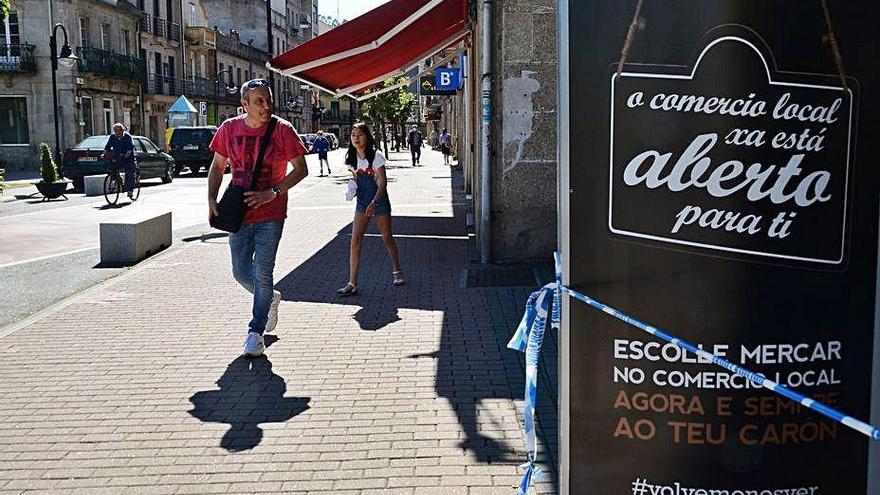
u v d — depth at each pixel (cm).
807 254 262
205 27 6338
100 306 829
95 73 4338
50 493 414
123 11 4778
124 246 1101
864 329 267
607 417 278
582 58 266
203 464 446
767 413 268
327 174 3288
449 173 3269
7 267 1083
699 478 273
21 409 533
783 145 258
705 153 261
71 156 2569
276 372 603
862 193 261
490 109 970
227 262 1098
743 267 263
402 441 470
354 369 605
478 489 409
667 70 260
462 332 703
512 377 582
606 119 266
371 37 1004
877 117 259
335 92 1350
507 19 950
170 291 902
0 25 4069
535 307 328
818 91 257
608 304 271
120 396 556
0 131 4119
